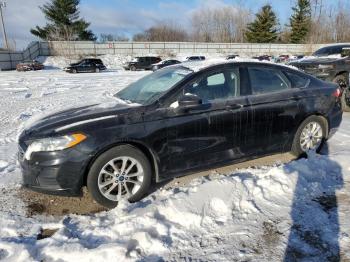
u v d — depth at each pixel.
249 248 2.82
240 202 3.50
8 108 9.97
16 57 40.22
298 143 4.75
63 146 3.31
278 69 4.63
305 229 3.05
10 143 6.13
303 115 4.68
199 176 4.32
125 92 4.55
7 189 4.11
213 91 4.07
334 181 4.04
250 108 4.21
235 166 4.64
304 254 2.72
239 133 4.19
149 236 2.88
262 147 4.46
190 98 3.69
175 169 3.88
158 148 3.70
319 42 61.00
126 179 3.62
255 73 4.41
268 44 55.53
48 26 52.91
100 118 3.50
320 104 4.81
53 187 3.38
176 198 3.49
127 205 3.53
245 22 70.88
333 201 3.55
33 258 2.71
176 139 3.78
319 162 4.48
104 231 3.04
